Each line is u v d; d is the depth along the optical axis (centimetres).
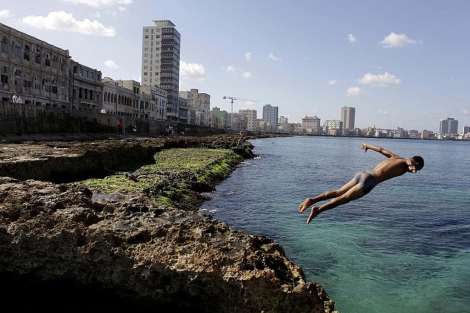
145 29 19788
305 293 841
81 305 929
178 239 945
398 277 1266
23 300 936
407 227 1889
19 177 1806
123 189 1794
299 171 4312
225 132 16600
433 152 11738
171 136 7662
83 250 895
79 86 8438
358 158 7275
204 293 848
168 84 19688
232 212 2050
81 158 2314
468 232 1830
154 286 870
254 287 824
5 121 3631
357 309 1050
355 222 1936
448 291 1177
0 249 909
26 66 6475
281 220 1906
